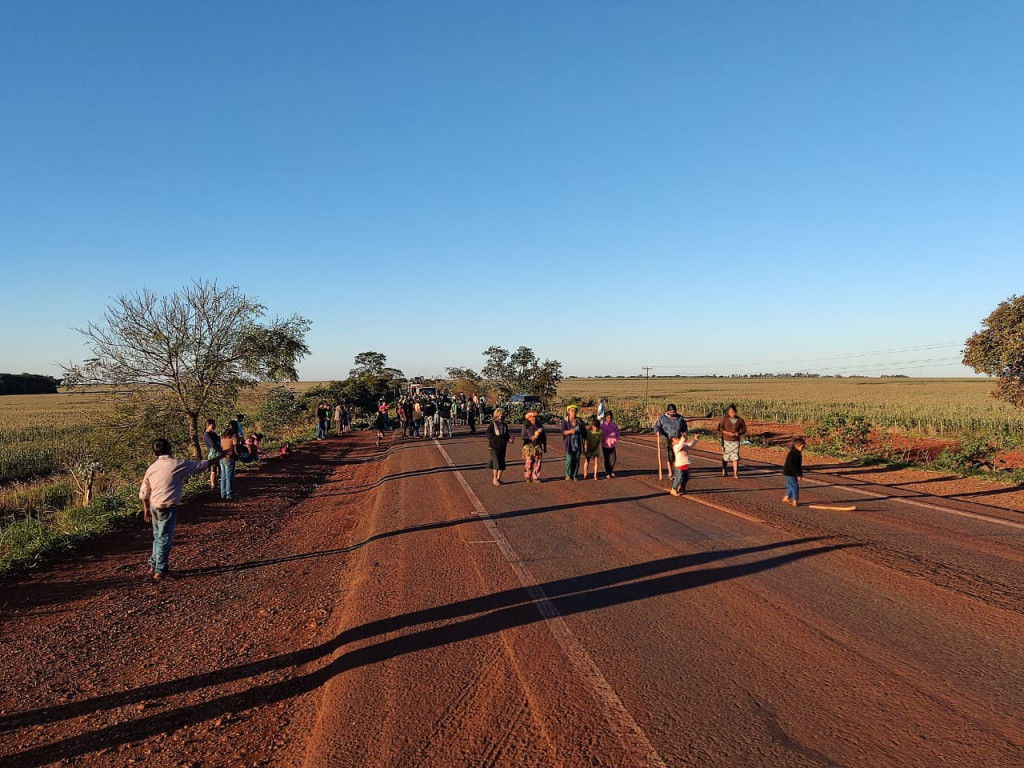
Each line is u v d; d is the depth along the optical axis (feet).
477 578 21.83
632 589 20.20
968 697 12.76
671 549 25.00
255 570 25.99
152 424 54.85
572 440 44.68
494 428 43.42
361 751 11.58
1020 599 18.49
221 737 13.06
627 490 40.06
